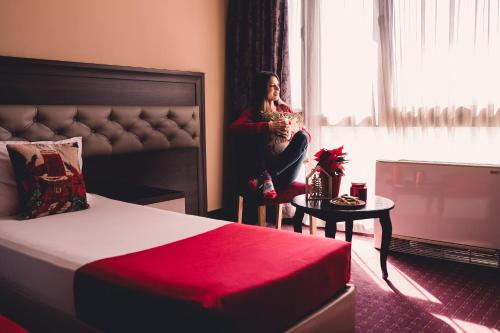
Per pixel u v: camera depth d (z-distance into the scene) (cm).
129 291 125
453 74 296
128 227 189
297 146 284
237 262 143
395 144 323
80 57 282
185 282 124
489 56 282
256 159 301
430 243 287
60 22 271
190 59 358
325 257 154
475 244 271
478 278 254
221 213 400
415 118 315
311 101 359
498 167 259
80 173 225
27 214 201
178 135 330
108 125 283
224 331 113
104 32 295
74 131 264
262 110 322
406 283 248
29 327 161
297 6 367
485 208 265
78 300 140
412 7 308
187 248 158
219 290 118
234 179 401
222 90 391
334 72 348
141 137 306
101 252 155
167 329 116
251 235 175
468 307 216
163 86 325
